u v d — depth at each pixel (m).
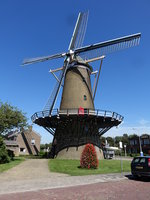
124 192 7.53
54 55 25.67
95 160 15.64
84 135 23.25
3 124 20.88
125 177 11.78
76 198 6.55
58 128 25.02
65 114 21.02
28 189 8.07
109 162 20.34
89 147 16.03
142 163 11.02
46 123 25.06
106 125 25.59
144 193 7.36
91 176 11.86
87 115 21.08
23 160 22.61
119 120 22.97
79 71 24.69
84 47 25.45
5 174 12.53
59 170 14.34
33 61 26.28
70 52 25.28
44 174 12.59
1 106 21.77
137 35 22.12
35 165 17.33
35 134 46.94
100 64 24.70
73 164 17.80
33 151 45.22
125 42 22.92
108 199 6.43
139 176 11.63
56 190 7.90
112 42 23.72
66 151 22.97
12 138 43.81
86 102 23.66
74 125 23.50
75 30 26.64
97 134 24.78
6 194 7.17
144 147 63.03
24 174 12.60
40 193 7.34
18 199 6.40
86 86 24.45
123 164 18.95
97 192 7.52
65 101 24.03
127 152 68.62
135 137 67.56
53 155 25.28
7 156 19.97
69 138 23.34
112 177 11.66
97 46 24.75
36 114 22.78
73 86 24.17
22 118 22.39
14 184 9.16
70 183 9.52
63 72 24.20
